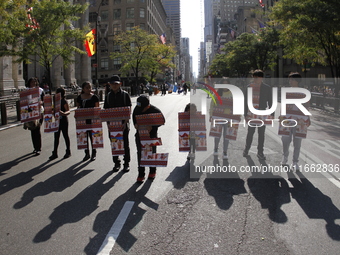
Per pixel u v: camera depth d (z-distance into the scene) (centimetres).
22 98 812
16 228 411
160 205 484
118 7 7169
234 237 384
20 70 3244
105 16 7275
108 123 666
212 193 533
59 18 2003
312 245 366
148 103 596
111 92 678
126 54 4809
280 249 357
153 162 592
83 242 373
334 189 547
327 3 1733
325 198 507
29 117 810
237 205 482
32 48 2008
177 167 695
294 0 1908
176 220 431
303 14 1858
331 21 1680
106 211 463
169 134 1107
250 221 427
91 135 779
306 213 452
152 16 8038
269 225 416
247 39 4175
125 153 674
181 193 534
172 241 375
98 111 755
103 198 516
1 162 762
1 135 1164
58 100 778
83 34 2170
